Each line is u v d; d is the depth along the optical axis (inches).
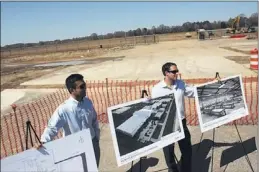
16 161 114.8
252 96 399.9
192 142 262.1
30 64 1470.2
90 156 132.4
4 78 916.0
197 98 195.8
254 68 627.2
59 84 645.3
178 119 174.9
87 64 1064.2
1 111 455.2
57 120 146.3
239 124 295.7
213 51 1134.4
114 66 909.2
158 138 166.4
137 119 158.7
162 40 2561.5
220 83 206.4
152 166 224.2
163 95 168.4
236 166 214.2
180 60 914.7
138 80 611.8
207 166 217.3
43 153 121.3
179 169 212.8
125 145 153.6
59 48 3127.5
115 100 452.8
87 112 154.7
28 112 428.5
